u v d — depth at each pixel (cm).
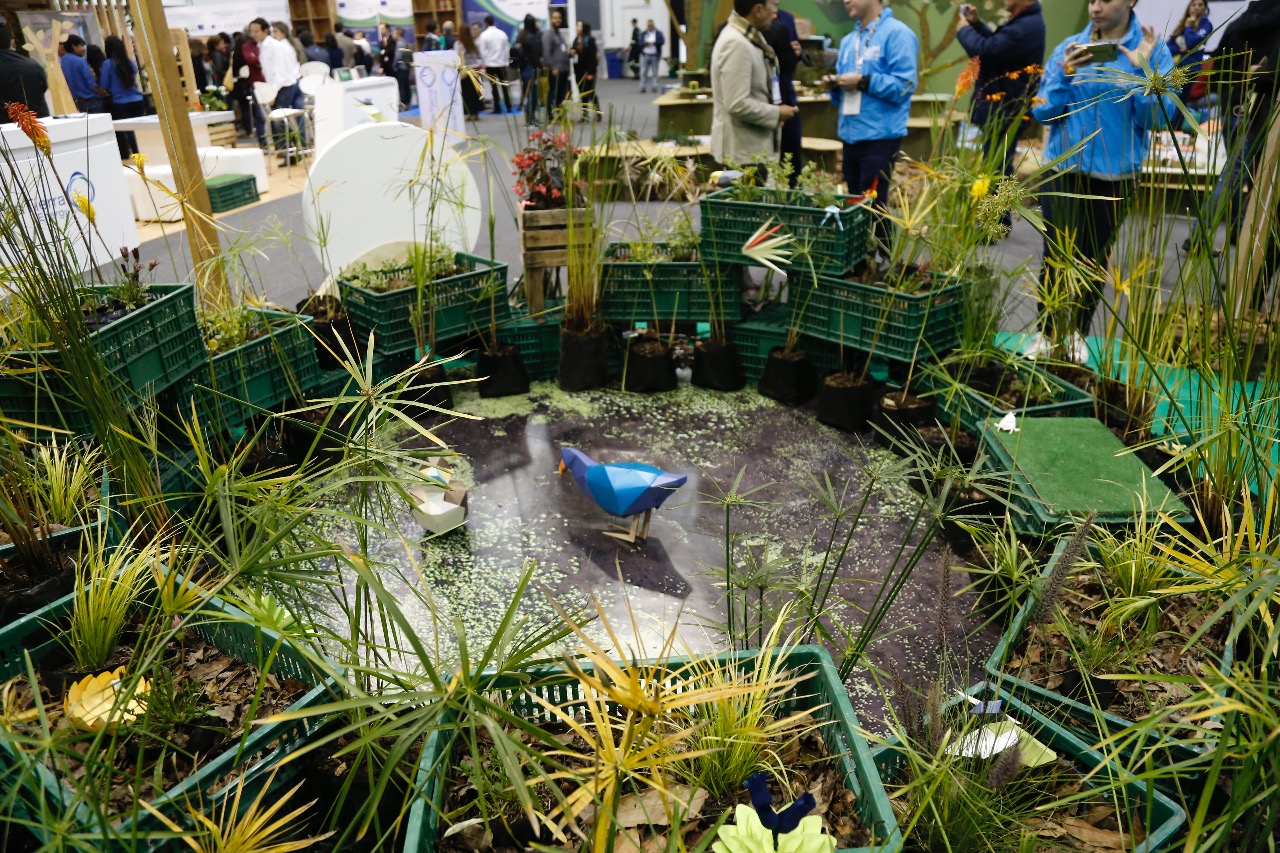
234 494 153
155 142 722
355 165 421
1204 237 225
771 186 426
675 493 321
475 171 870
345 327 373
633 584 269
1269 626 148
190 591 144
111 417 218
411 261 390
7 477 211
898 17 882
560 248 407
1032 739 160
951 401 331
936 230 347
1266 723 121
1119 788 160
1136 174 308
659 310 408
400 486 148
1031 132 569
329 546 156
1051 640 201
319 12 1650
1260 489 205
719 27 934
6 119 449
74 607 185
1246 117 232
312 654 129
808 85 816
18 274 218
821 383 367
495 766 158
